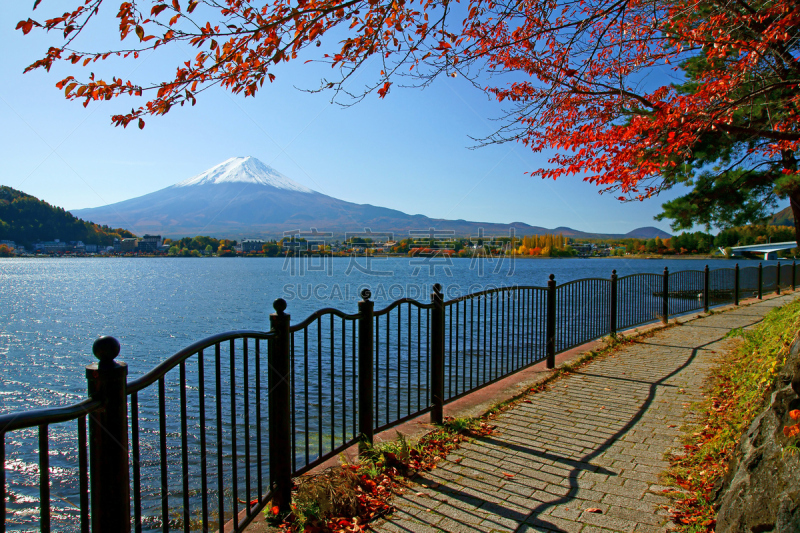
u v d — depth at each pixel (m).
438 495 3.09
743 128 5.15
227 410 8.64
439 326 4.32
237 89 3.52
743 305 12.85
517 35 4.55
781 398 2.32
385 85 4.18
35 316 27.58
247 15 3.18
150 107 3.31
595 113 5.48
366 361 3.67
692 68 6.39
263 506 2.85
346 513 2.88
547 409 4.76
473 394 5.25
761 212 8.60
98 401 1.58
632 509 2.87
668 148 5.02
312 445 5.77
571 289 7.22
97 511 1.60
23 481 6.77
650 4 4.93
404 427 4.30
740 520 2.21
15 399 11.56
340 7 3.35
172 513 5.09
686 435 3.97
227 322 23.66
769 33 4.45
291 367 3.05
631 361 6.74
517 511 2.88
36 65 2.89
